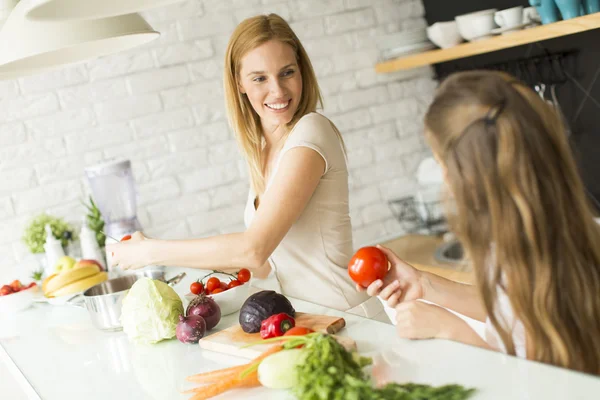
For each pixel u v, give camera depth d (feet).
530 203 3.27
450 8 11.22
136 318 4.91
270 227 5.39
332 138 5.84
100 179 8.90
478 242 3.47
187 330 4.73
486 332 3.92
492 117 3.30
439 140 3.48
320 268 6.10
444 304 4.45
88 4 4.21
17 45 4.46
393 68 10.84
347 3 11.09
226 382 3.72
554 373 3.24
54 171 9.46
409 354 3.86
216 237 5.38
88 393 4.24
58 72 9.42
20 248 9.34
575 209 3.35
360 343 4.21
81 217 9.61
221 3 10.23
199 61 10.14
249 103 6.53
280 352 3.64
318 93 6.46
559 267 3.31
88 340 5.47
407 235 11.32
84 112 9.57
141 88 9.84
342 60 11.08
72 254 8.91
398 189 11.61
